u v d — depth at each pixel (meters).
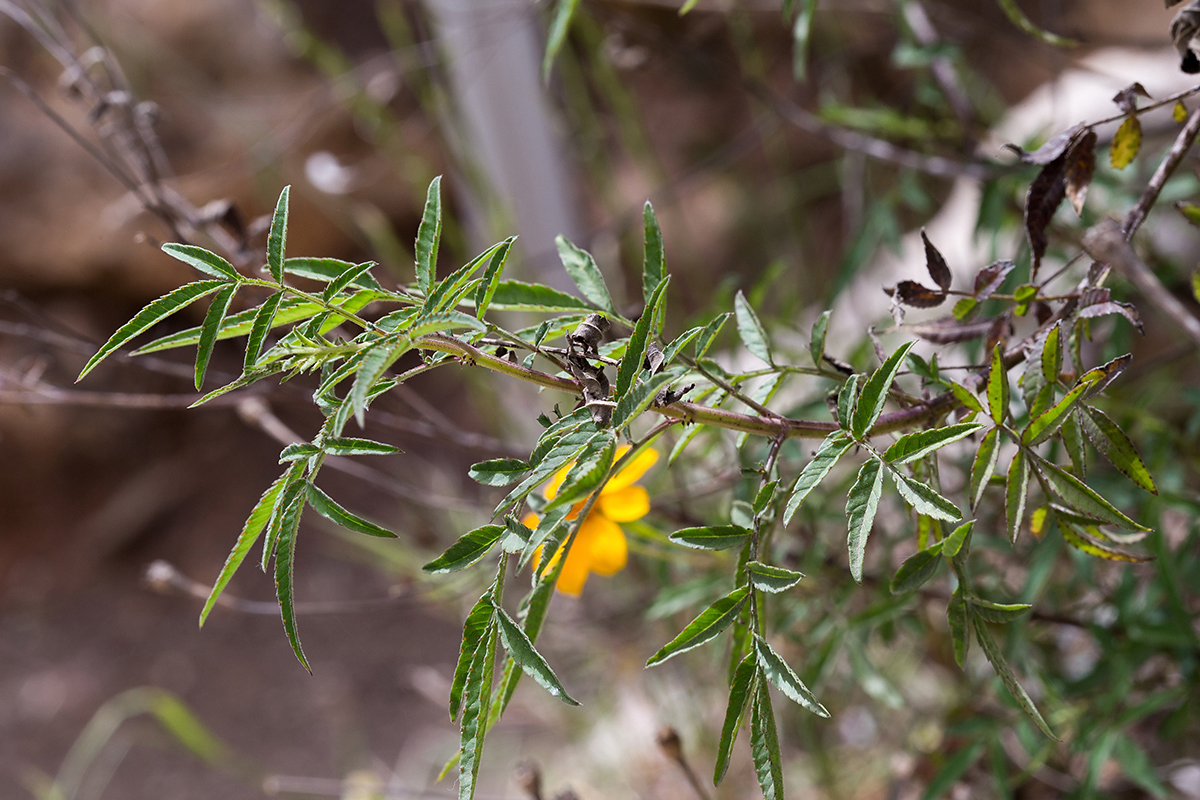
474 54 1.55
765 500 0.61
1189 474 0.91
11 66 1.94
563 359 0.60
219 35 1.94
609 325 0.64
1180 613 0.77
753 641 0.59
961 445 0.88
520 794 1.42
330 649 1.89
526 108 1.64
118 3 1.90
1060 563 0.95
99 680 1.90
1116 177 1.02
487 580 0.98
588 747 1.44
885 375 0.60
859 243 1.09
